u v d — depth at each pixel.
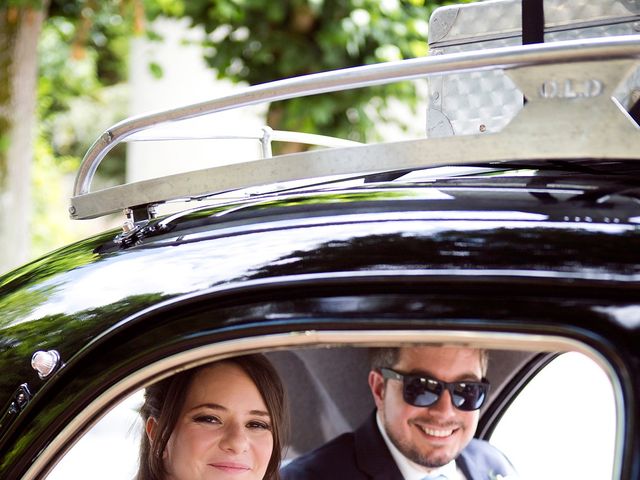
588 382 1.85
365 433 2.37
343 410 2.71
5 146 7.34
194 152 8.76
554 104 1.45
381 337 1.44
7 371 1.62
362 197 1.61
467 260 1.44
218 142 8.70
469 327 1.41
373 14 7.11
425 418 2.14
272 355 2.67
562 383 1.99
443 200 1.56
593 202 1.50
